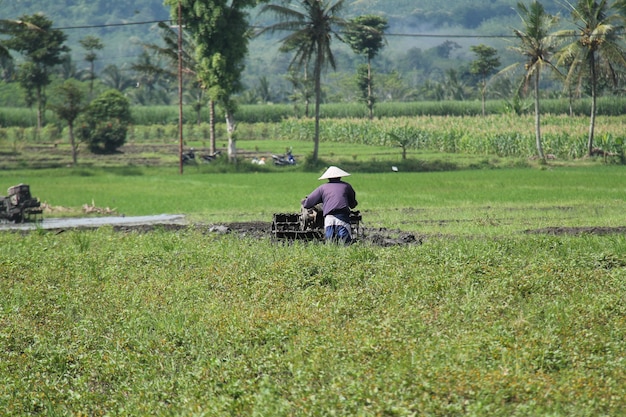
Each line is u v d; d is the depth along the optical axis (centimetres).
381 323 3531
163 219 9925
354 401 2606
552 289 4244
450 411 2527
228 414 2631
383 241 6600
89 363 3356
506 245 5869
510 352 3066
